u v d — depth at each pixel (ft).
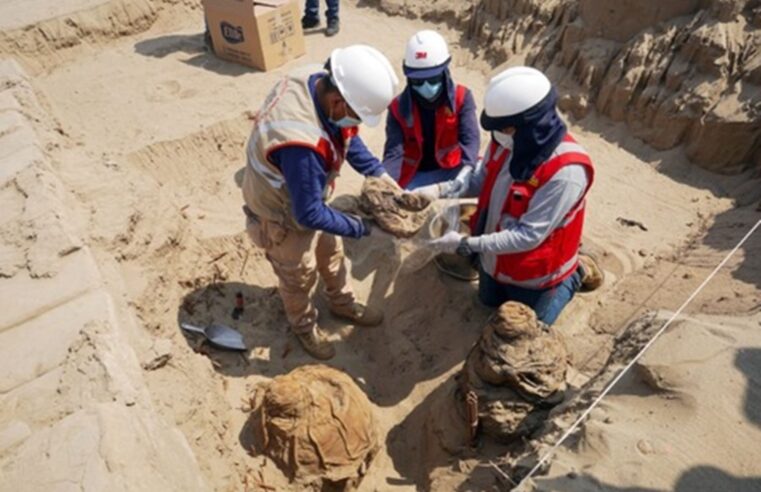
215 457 8.84
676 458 7.57
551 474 7.88
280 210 10.05
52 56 20.42
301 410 9.55
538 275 10.69
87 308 8.94
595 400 8.81
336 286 12.16
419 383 11.73
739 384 8.17
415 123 13.03
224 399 10.58
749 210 14.11
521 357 9.36
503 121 9.08
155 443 7.32
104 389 7.64
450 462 9.78
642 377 8.74
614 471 7.61
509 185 10.22
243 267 13.73
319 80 9.08
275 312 12.91
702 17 15.94
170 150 16.43
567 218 10.05
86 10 21.36
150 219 12.23
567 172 9.37
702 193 15.26
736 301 10.40
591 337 11.63
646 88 16.61
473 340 11.98
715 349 8.63
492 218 10.84
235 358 11.72
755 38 15.23
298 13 20.39
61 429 7.01
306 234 10.48
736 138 14.94
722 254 12.50
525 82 8.92
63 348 8.36
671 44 16.34
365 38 22.67
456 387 10.35
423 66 11.80
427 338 12.48
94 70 20.16
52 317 8.82
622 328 11.37
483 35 21.44
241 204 15.52
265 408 9.71
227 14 19.51
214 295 12.78
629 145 16.88
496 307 12.26
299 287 11.07
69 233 10.12
